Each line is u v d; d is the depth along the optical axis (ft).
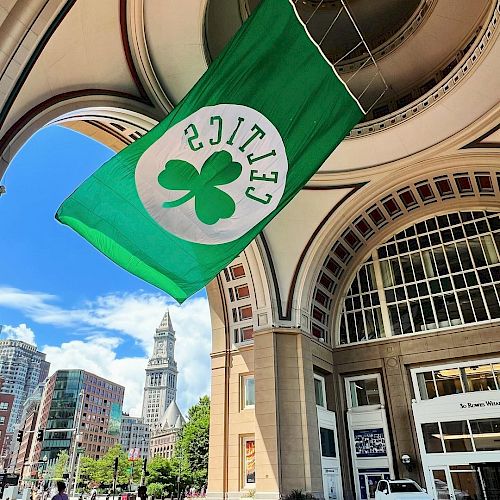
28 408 390.63
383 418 56.95
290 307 58.39
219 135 27.22
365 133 53.67
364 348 61.62
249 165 27.91
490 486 47.75
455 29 52.42
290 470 49.42
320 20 59.98
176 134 26.94
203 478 153.69
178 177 27.09
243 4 49.96
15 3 24.44
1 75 25.30
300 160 28.94
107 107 38.32
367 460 56.08
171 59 41.91
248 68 27.14
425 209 62.34
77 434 143.23
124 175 26.81
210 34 48.19
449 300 58.65
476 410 50.62
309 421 52.19
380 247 65.87
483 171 53.78
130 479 192.34
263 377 54.44
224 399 58.95
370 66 57.36
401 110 52.19
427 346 57.52
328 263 63.41
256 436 51.90
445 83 48.26
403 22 58.29
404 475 53.01
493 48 42.32
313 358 58.13
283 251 60.29
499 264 56.34
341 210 59.77
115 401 346.33
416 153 55.62
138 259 26.96
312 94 28.68
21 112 29.30
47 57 29.37
